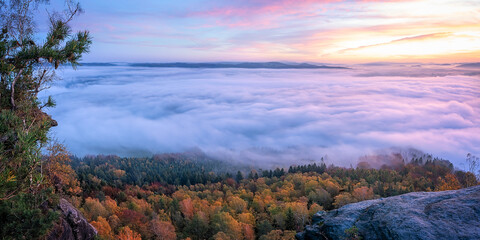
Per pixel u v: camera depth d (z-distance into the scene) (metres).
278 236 51.94
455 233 7.21
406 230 7.98
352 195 84.44
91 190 84.81
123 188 111.44
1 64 7.17
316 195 86.12
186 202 71.81
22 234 6.71
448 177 54.34
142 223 55.09
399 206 9.51
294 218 59.69
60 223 9.35
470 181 57.97
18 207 6.80
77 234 10.21
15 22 7.51
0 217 6.71
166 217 63.72
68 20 8.06
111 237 41.47
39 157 6.95
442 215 8.04
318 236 10.77
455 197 8.87
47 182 9.05
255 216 70.31
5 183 6.19
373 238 8.80
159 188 129.00
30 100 8.28
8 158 6.30
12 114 6.66
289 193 99.31
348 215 10.69
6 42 7.39
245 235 57.03
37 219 6.95
